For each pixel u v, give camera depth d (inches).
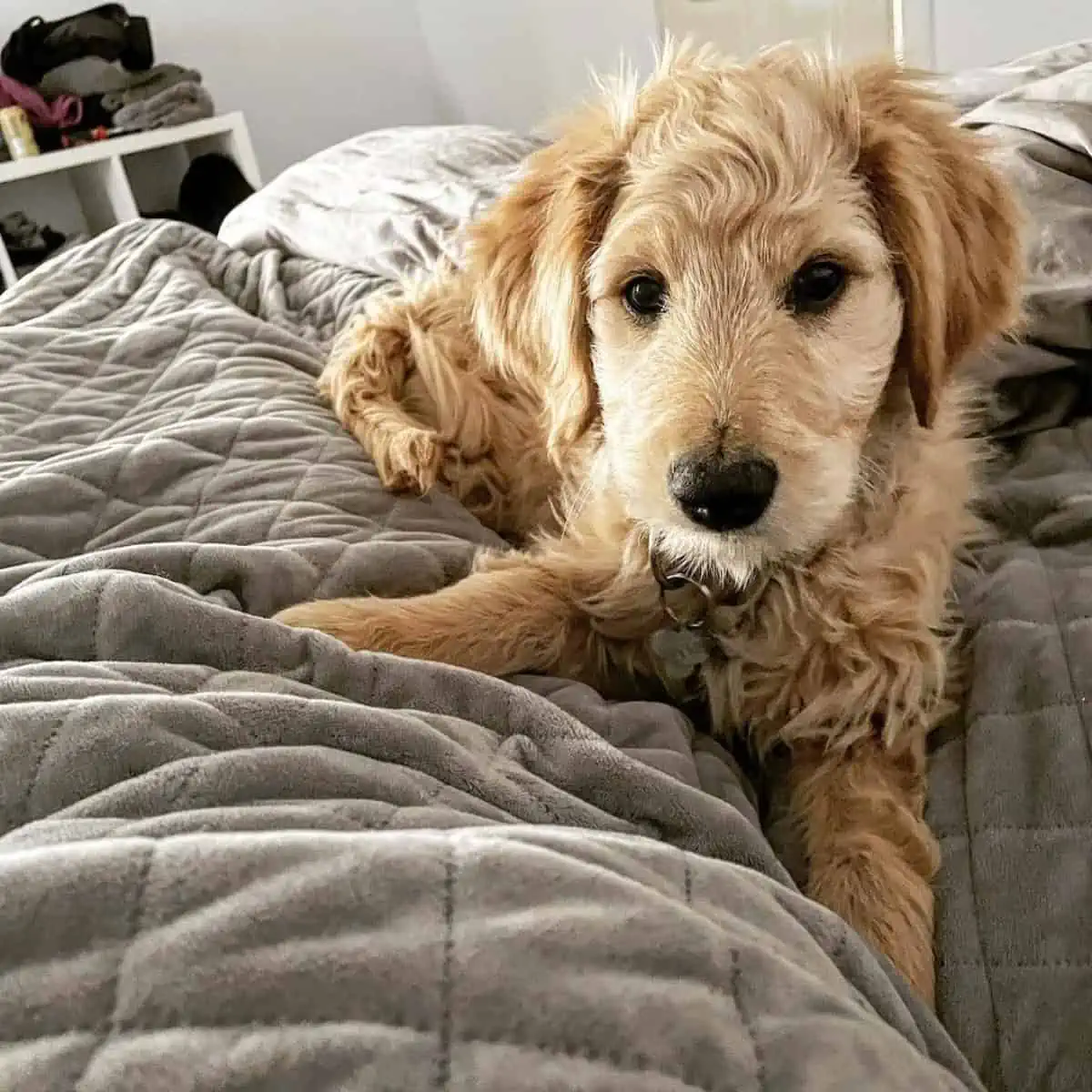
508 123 69.9
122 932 7.5
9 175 51.9
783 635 15.5
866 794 13.7
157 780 9.8
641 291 15.2
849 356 14.5
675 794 11.7
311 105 69.3
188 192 60.9
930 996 11.2
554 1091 6.9
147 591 13.2
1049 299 19.1
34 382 23.5
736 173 14.3
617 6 59.1
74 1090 6.6
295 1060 6.8
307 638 13.2
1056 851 11.6
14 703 10.9
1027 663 13.8
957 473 17.7
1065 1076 10.2
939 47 49.9
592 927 8.0
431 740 11.3
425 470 20.0
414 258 29.2
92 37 56.7
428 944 7.6
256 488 19.1
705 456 13.1
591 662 17.0
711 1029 7.7
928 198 15.1
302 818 9.5
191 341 25.8
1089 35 49.5
